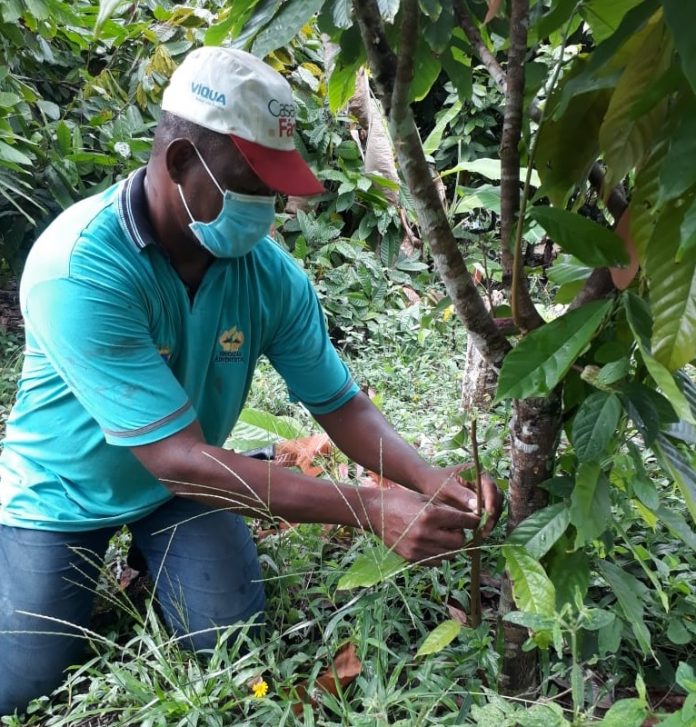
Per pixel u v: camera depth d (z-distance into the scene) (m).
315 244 5.41
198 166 1.68
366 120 5.73
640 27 1.10
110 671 1.91
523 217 1.28
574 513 1.36
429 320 1.83
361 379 4.01
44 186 4.91
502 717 1.19
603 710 1.69
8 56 4.65
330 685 1.76
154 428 1.68
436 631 1.45
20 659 1.92
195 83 1.65
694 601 1.77
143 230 1.74
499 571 1.59
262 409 3.52
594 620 1.29
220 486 1.67
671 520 1.50
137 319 1.74
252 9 1.47
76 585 2.00
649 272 1.16
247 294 1.95
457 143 6.36
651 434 1.27
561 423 1.49
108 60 5.50
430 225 1.34
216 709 1.68
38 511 1.99
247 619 2.00
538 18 1.48
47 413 1.95
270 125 1.67
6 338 4.45
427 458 2.73
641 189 1.22
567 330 1.25
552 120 1.35
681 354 1.14
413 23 1.13
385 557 1.56
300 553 2.29
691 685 1.09
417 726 1.40
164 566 2.06
